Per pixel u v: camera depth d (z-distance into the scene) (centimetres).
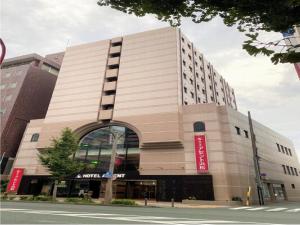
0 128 4162
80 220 845
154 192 2905
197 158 2755
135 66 3691
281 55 307
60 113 3809
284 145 4619
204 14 353
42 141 3641
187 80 3675
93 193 3164
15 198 2536
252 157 3136
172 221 855
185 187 2686
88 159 3400
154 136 3020
